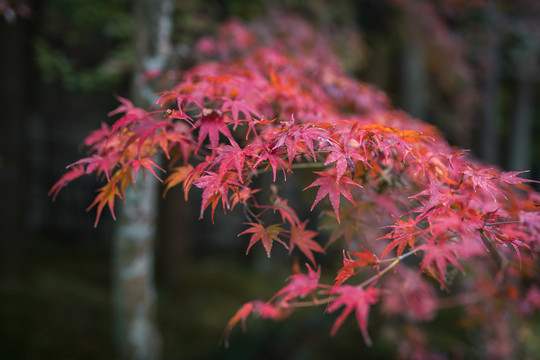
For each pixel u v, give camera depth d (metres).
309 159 1.34
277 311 1.53
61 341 4.68
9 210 6.11
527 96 9.47
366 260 1.09
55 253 8.07
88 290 6.34
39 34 6.03
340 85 2.58
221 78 1.47
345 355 4.56
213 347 5.09
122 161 1.34
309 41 4.79
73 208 9.22
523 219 1.26
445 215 1.12
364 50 6.78
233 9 6.03
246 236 10.41
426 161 1.15
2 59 6.02
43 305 5.40
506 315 2.45
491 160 8.72
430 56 7.54
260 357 4.59
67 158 9.00
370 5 7.64
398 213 1.33
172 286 7.35
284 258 9.59
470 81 7.92
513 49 8.38
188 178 1.10
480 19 8.01
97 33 6.06
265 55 2.42
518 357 2.82
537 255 1.33
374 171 1.31
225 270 8.80
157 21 3.10
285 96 1.65
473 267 2.56
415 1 7.14
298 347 4.70
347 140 1.05
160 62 3.15
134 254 3.28
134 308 3.33
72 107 7.88
